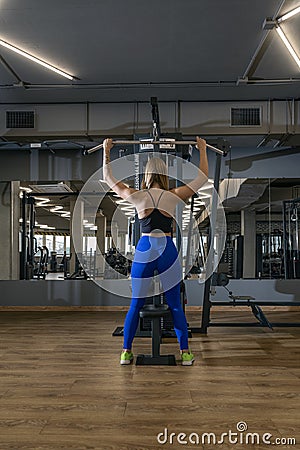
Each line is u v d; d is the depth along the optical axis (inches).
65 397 109.2
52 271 294.5
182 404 104.0
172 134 199.5
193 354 157.6
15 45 191.5
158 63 209.9
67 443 82.6
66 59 205.0
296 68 214.2
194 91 241.8
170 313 143.6
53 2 159.2
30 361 147.6
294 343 178.2
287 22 172.7
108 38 186.9
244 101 253.8
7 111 258.1
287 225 294.7
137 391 114.0
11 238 298.8
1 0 157.2
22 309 291.9
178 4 161.8
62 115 257.1
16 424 91.7
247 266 293.1
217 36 185.5
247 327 219.5
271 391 114.3
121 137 261.7
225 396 110.0
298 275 292.7
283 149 295.6
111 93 243.6
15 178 301.6
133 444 82.4
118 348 168.9
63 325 226.4
